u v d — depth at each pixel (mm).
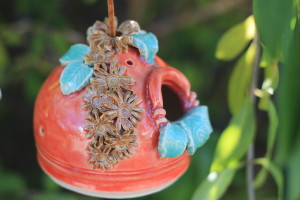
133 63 945
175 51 1556
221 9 1471
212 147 1319
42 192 1430
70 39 1414
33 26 1396
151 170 949
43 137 964
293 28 971
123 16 1518
